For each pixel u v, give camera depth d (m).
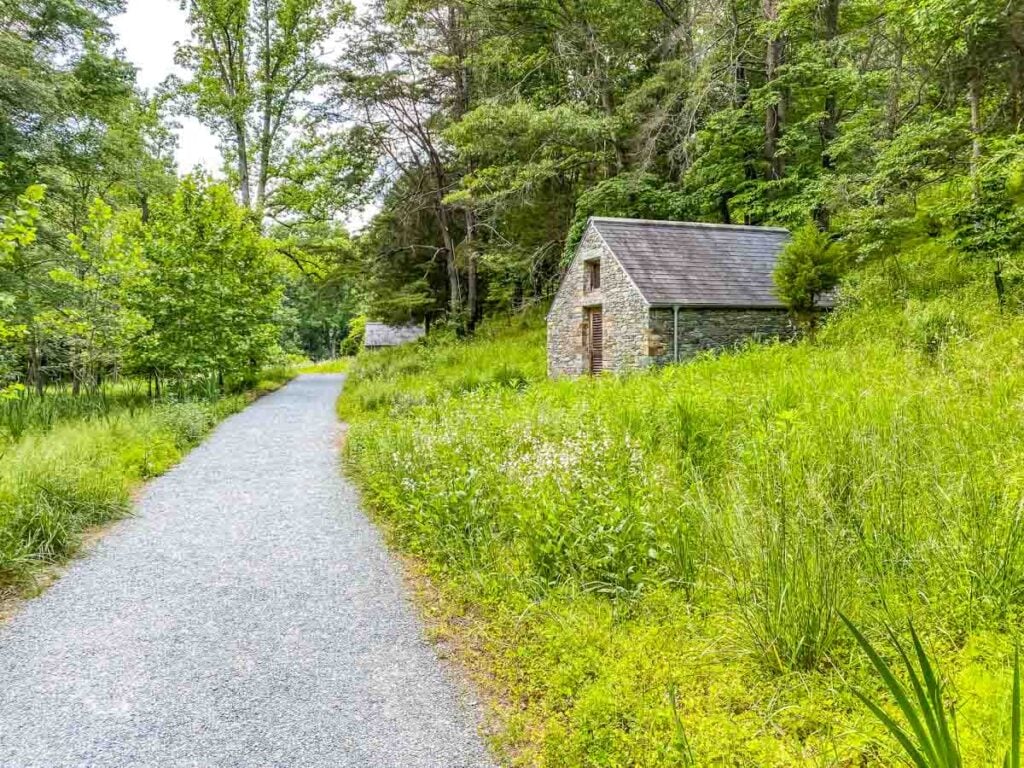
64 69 16.42
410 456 7.50
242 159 28.14
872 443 5.05
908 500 4.29
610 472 5.51
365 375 23.36
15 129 13.55
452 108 28.78
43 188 7.80
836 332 13.48
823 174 18.97
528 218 27.52
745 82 21.78
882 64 20.92
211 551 6.06
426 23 27.25
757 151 22.09
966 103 15.09
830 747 2.63
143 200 22.30
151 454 9.57
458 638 4.27
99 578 5.41
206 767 3.06
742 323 16.34
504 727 3.32
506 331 27.62
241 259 18.62
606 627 3.83
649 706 3.08
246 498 7.93
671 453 6.67
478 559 5.14
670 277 16.27
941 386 7.26
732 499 4.44
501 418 8.99
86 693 3.70
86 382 14.73
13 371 13.52
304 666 3.97
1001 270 11.83
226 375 18.64
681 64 21.80
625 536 4.42
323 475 9.19
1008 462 4.64
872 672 3.03
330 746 3.21
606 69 24.61
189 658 4.08
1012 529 3.52
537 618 4.14
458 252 30.45
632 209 23.88
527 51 26.52
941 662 2.97
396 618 4.62
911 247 15.75
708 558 4.21
